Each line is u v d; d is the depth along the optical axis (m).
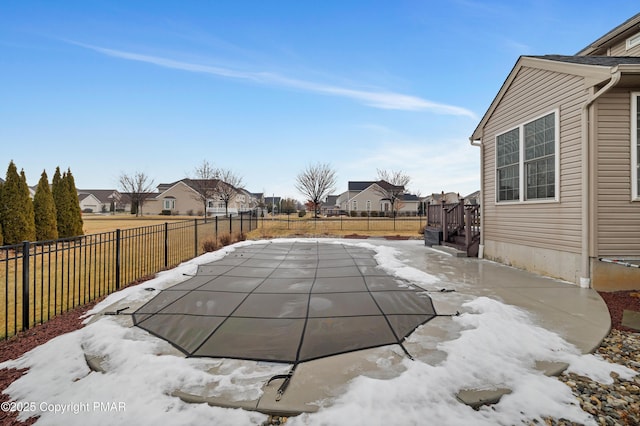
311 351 2.61
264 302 4.05
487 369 2.28
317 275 5.71
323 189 34.69
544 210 5.67
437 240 9.74
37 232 11.72
